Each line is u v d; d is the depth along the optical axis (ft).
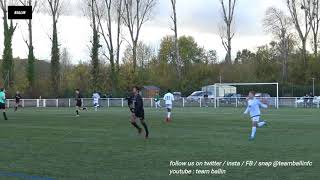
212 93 202.28
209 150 51.29
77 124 89.51
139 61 289.94
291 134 69.41
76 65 250.98
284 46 240.12
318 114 123.65
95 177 36.29
